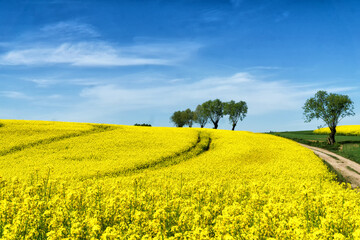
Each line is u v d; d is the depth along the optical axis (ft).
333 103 202.28
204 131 190.60
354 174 100.58
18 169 84.17
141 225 27.12
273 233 25.05
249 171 90.89
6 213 28.63
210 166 97.71
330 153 156.15
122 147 120.47
